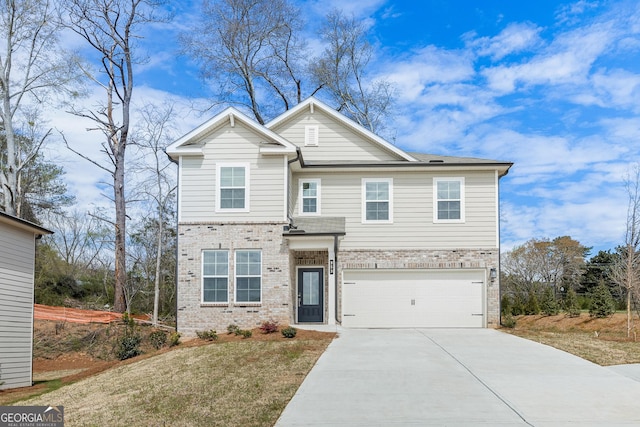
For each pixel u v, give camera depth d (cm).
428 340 1927
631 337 2036
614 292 3189
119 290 3059
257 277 2169
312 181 2384
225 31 3625
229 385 1338
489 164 2312
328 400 1156
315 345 1819
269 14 3719
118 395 1359
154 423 1070
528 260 4078
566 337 1992
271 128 2545
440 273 2319
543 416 1032
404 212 2344
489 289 2294
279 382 1335
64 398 1429
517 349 1745
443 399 1154
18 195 3173
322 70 3969
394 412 1062
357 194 2366
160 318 3288
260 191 2195
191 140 2222
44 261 3412
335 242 2214
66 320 2764
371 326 2302
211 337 2027
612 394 1193
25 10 2931
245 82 3741
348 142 2517
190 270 2177
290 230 2198
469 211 2330
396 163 2334
